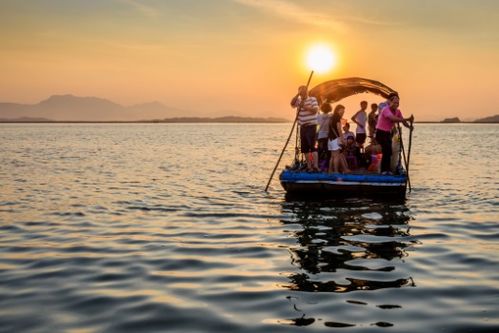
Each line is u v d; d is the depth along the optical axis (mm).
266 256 8750
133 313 6133
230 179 20562
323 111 16578
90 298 6660
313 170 15383
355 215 12461
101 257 8688
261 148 46031
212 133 107812
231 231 10766
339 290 6926
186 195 15953
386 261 8391
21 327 5723
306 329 5629
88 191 16922
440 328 5605
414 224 11391
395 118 14594
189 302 6500
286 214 12641
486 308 6168
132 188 17703
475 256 8625
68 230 10898
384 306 6301
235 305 6387
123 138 72688
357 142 18016
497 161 29453
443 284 7129
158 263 8320
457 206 13711
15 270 7934
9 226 11312
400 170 16547
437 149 43906
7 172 23391
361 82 16844
